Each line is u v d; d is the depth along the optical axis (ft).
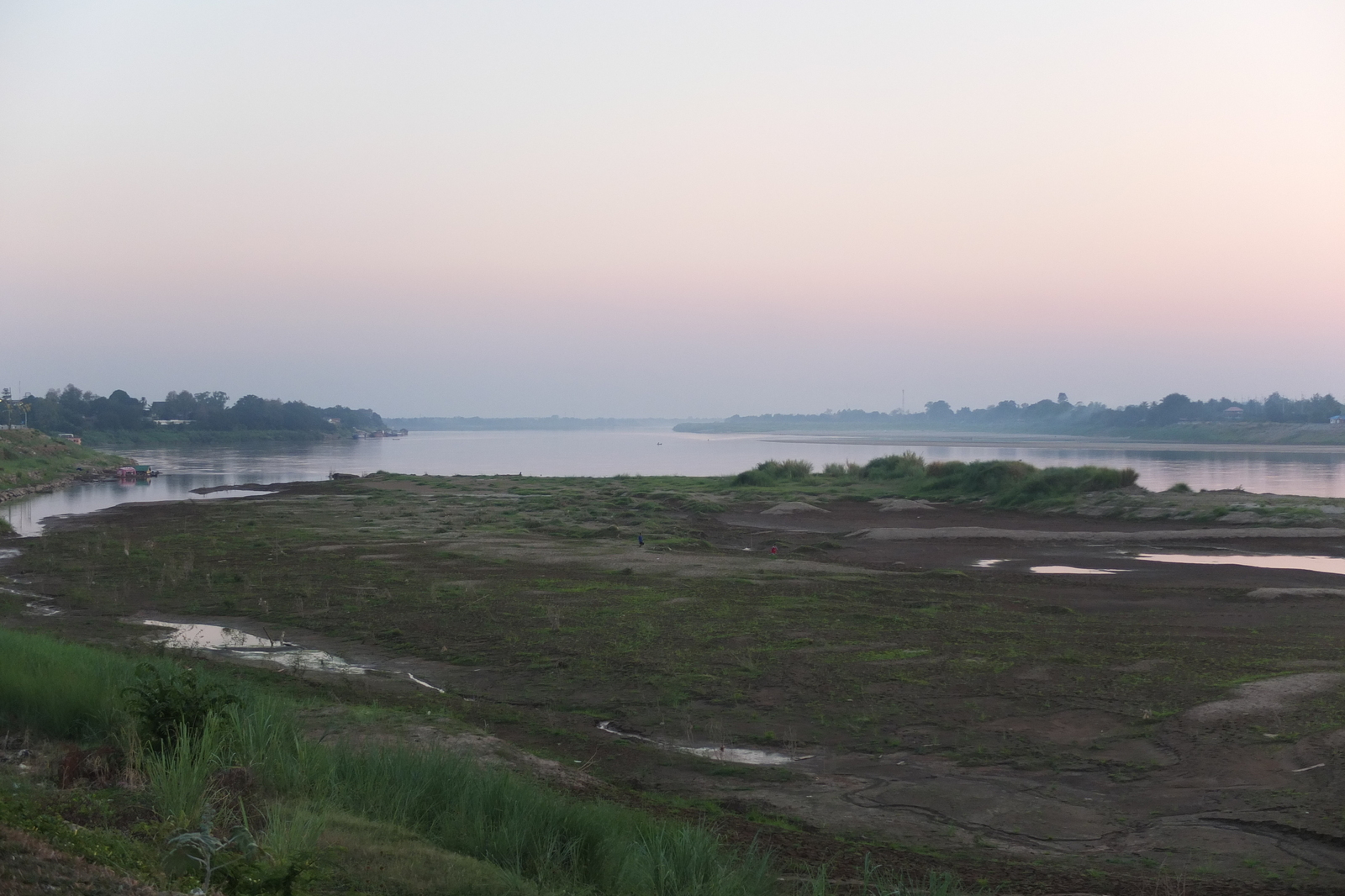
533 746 42.24
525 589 81.05
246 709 35.47
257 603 76.43
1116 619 68.13
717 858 26.63
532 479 240.12
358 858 23.50
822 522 141.90
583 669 55.88
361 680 54.34
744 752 42.42
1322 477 250.57
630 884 24.85
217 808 25.91
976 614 69.82
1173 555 105.40
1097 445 603.67
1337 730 41.14
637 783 37.68
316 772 30.22
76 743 33.78
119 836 21.56
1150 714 44.96
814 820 33.63
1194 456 404.16
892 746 42.34
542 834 27.17
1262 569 92.38
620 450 575.79
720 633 63.82
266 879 19.66
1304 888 26.99
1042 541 116.67
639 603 74.59
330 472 318.65
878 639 61.77
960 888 26.43
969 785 37.29
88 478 284.20
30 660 41.68
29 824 19.69
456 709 47.70
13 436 315.99
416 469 346.54
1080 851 30.73
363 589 81.92
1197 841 31.12
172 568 93.61
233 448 573.74
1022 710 46.68
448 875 23.20
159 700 32.65
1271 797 34.68
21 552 109.81
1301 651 57.06
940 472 188.14
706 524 141.18
